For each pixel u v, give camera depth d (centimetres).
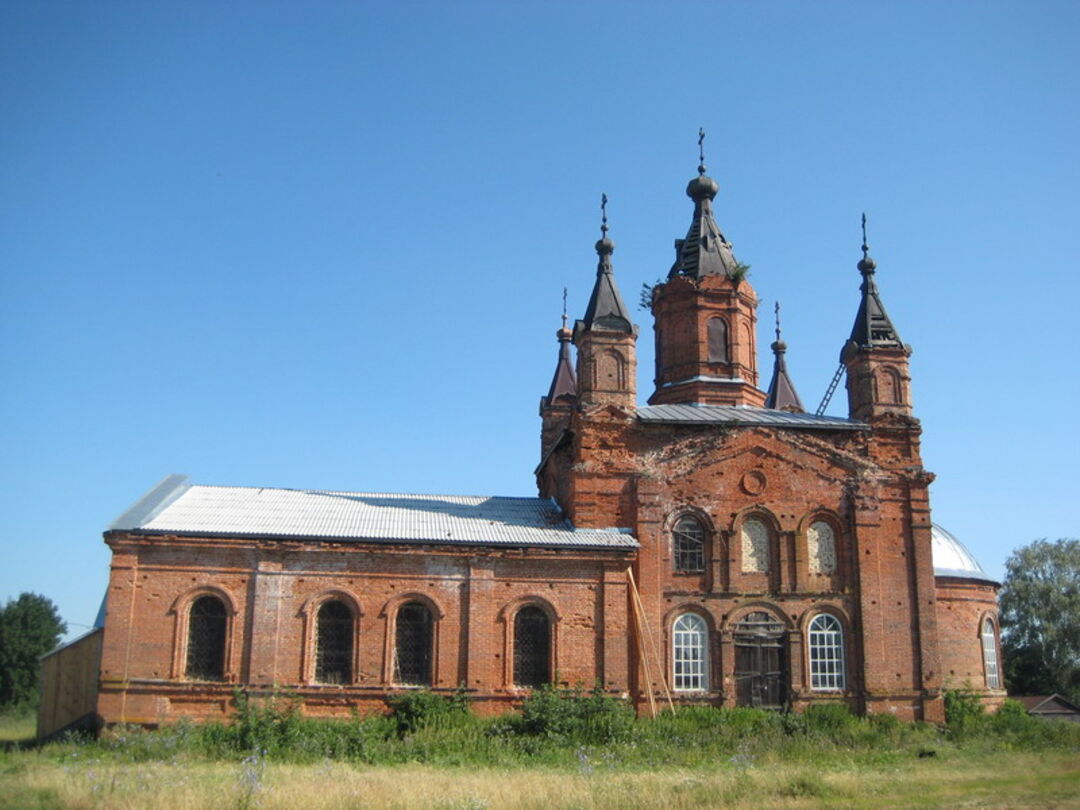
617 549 3744
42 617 8144
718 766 2931
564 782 2430
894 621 3984
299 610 3544
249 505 3925
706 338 4731
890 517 4100
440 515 4012
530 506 4281
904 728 3709
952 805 2242
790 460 4078
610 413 4003
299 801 2120
